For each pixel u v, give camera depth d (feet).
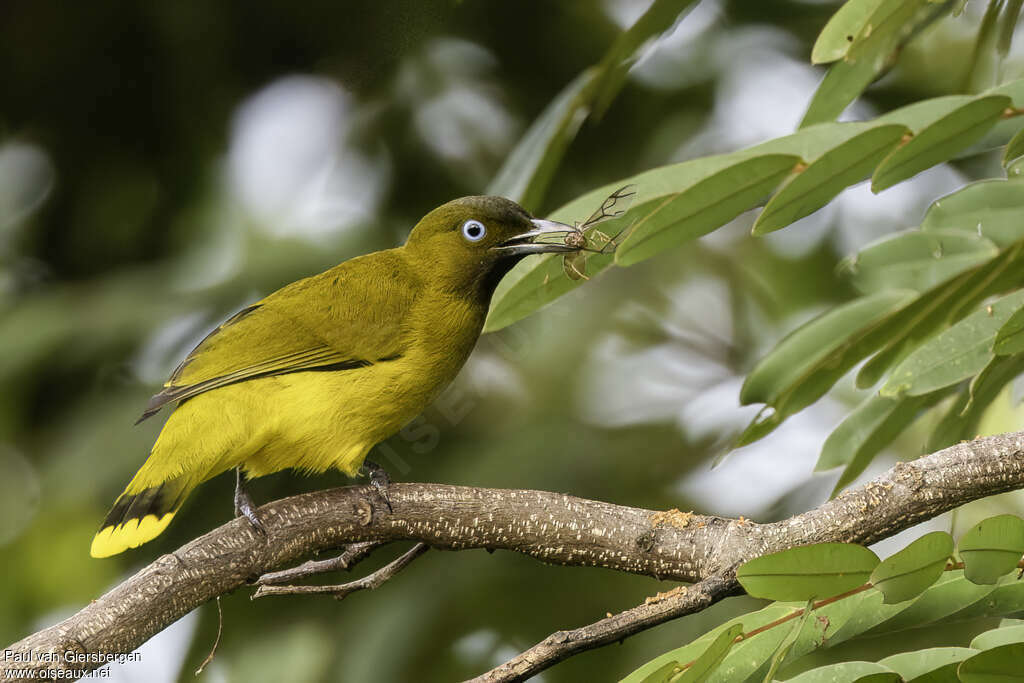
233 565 20.70
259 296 36.99
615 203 19.57
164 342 37.06
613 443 38.65
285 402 25.30
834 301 42.57
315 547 21.39
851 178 18.24
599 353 41.81
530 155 23.98
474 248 27.53
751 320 44.04
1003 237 21.18
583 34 41.75
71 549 35.76
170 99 41.42
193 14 39.75
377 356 26.25
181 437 24.68
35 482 36.45
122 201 42.16
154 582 20.02
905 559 15.30
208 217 40.06
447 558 36.17
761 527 20.01
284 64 39.65
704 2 41.04
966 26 38.42
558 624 35.70
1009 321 18.10
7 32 40.55
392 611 35.06
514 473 36.50
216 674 35.65
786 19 40.73
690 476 39.09
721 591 17.42
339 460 26.21
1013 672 15.51
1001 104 17.63
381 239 38.65
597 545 20.94
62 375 37.81
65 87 41.81
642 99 41.01
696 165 19.16
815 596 15.38
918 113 17.95
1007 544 15.81
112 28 40.68
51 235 42.47
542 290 21.08
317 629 35.63
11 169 42.34
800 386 22.45
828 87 22.75
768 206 18.12
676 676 16.06
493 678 16.60
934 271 21.66
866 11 19.47
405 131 41.14
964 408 22.54
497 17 41.34
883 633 17.76
